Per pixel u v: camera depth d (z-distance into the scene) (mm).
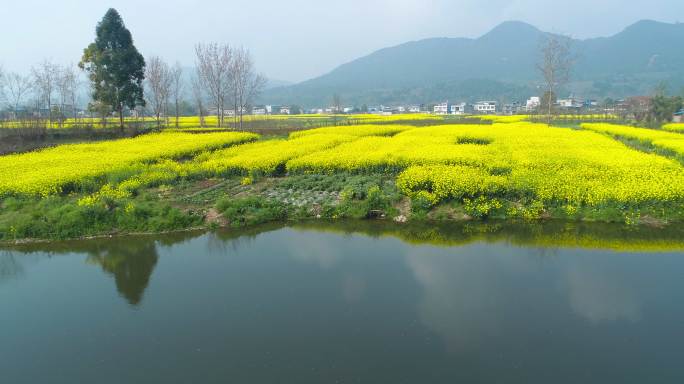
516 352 7613
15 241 14250
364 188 17328
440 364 7340
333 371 7234
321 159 21000
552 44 49250
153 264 12227
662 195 14383
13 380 7281
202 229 15039
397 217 15523
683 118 57188
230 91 50125
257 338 8250
